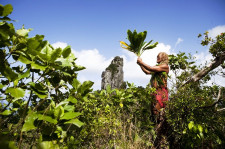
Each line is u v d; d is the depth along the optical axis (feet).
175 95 9.11
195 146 8.27
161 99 10.77
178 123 8.69
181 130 8.38
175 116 8.73
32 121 3.64
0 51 3.56
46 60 3.98
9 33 3.52
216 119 8.51
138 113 11.00
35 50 3.77
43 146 3.57
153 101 10.81
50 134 3.70
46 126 3.72
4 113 4.60
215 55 14.11
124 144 8.60
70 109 4.39
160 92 11.07
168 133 9.55
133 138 9.51
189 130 8.05
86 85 4.97
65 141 5.14
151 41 11.72
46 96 4.05
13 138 4.28
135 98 11.44
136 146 8.46
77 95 4.94
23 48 3.92
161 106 10.69
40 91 4.00
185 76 13.46
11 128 4.66
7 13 3.24
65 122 3.81
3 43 3.65
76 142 5.41
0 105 4.54
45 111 3.76
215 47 13.93
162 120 9.91
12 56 4.33
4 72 3.51
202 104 8.56
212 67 13.79
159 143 9.14
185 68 15.34
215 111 8.64
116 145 8.50
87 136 8.28
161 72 11.88
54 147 3.65
